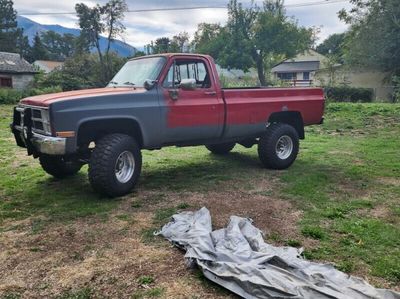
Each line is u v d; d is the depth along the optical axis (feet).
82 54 144.97
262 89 20.63
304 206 15.11
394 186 17.94
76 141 14.52
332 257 10.82
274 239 12.06
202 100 18.13
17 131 16.89
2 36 215.31
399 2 92.12
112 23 160.66
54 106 14.03
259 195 16.55
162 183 18.42
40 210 14.57
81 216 13.92
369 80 105.60
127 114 15.56
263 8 140.26
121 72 19.06
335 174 20.22
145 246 11.53
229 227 12.16
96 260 10.62
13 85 108.99
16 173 20.38
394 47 93.91
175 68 17.52
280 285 8.68
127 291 9.14
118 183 15.72
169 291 9.11
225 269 9.54
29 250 11.23
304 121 22.57
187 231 12.16
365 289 8.73
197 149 27.76
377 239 12.00
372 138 32.63
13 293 9.06
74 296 8.95
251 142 22.68
